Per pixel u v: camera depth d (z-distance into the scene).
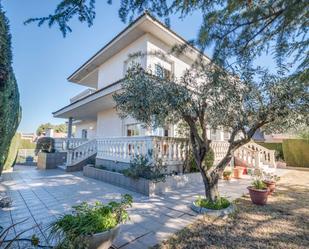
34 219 4.08
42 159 12.55
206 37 2.83
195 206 4.84
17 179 8.54
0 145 3.43
